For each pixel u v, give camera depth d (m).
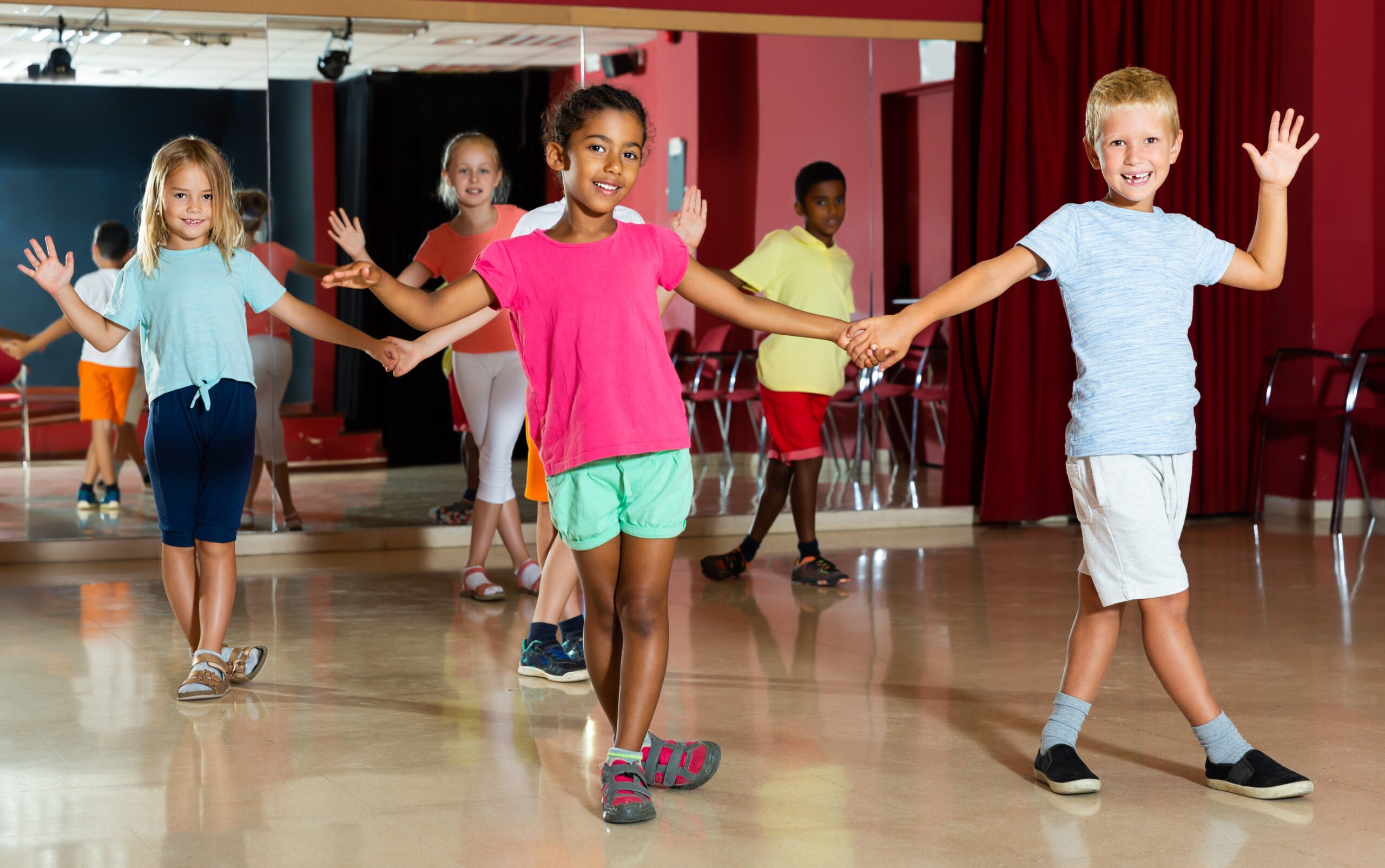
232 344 3.19
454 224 5.71
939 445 6.50
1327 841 2.18
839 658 3.60
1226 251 2.50
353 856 2.13
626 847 2.17
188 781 2.54
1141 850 2.14
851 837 2.21
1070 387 6.44
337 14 5.67
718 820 2.30
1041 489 6.41
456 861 2.11
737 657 3.62
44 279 2.96
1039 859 2.11
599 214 2.33
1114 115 2.43
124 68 5.62
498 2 5.81
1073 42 6.23
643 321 2.31
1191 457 2.46
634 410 2.28
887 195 6.32
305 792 2.47
